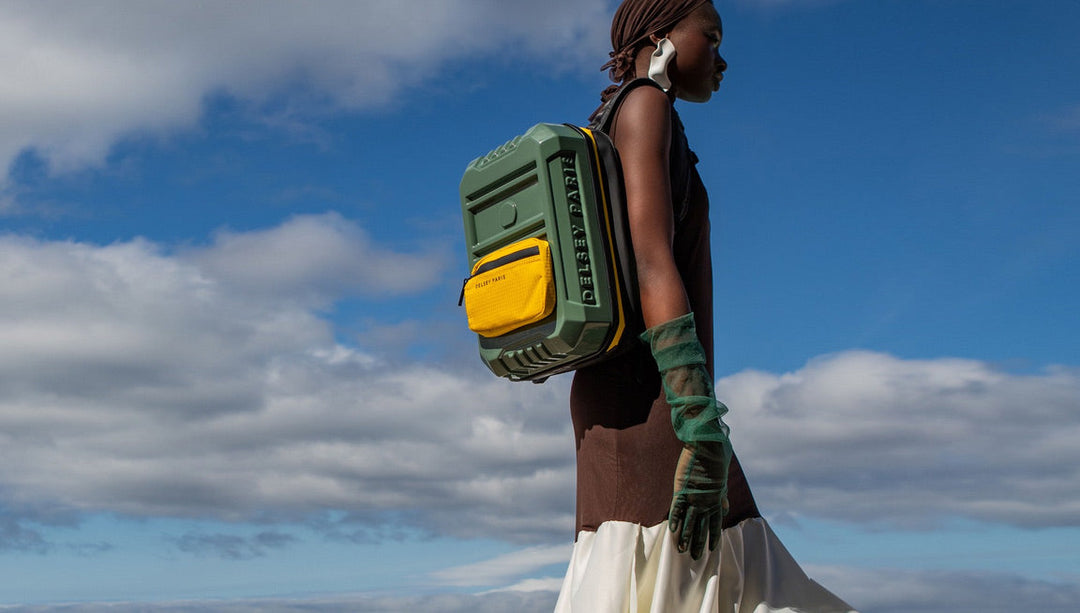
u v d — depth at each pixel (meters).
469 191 3.17
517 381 3.25
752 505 3.16
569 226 2.88
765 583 3.06
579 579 3.08
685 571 2.95
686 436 2.86
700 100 3.41
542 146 2.90
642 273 2.93
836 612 3.12
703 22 3.34
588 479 3.16
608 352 2.98
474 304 3.07
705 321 3.28
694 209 3.27
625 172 3.01
